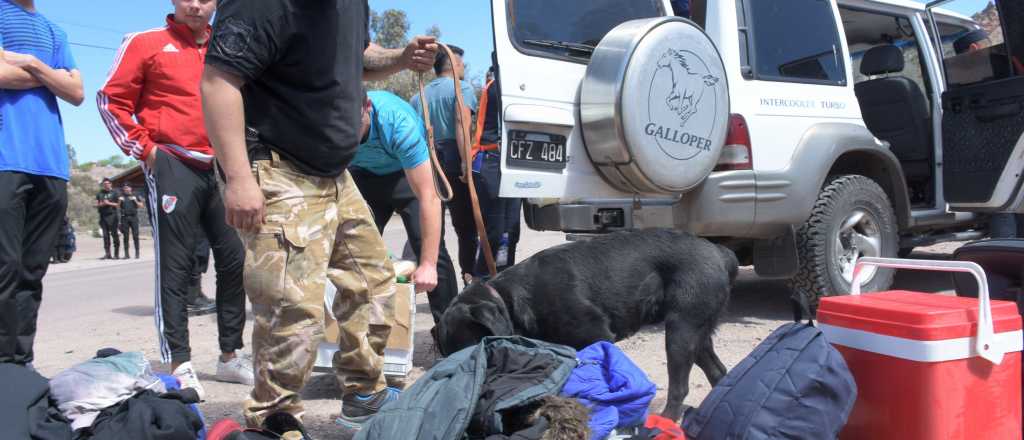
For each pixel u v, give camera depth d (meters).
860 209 4.90
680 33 4.00
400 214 4.20
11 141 3.46
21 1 3.56
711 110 4.16
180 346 3.56
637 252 3.15
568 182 3.98
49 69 3.56
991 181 5.16
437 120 5.03
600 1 4.25
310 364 2.46
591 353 2.54
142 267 13.87
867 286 4.95
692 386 3.54
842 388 2.22
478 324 3.00
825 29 5.12
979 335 2.21
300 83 2.35
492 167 4.61
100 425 2.18
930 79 5.88
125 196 17.50
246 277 2.38
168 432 2.14
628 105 3.78
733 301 5.74
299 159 2.41
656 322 3.22
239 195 2.25
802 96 4.77
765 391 2.21
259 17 2.21
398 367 3.58
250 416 2.45
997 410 2.28
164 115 3.53
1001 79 5.05
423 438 2.05
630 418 2.36
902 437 2.24
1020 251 2.69
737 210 4.35
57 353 4.93
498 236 4.74
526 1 3.90
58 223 3.82
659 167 3.93
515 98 3.75
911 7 5.99
